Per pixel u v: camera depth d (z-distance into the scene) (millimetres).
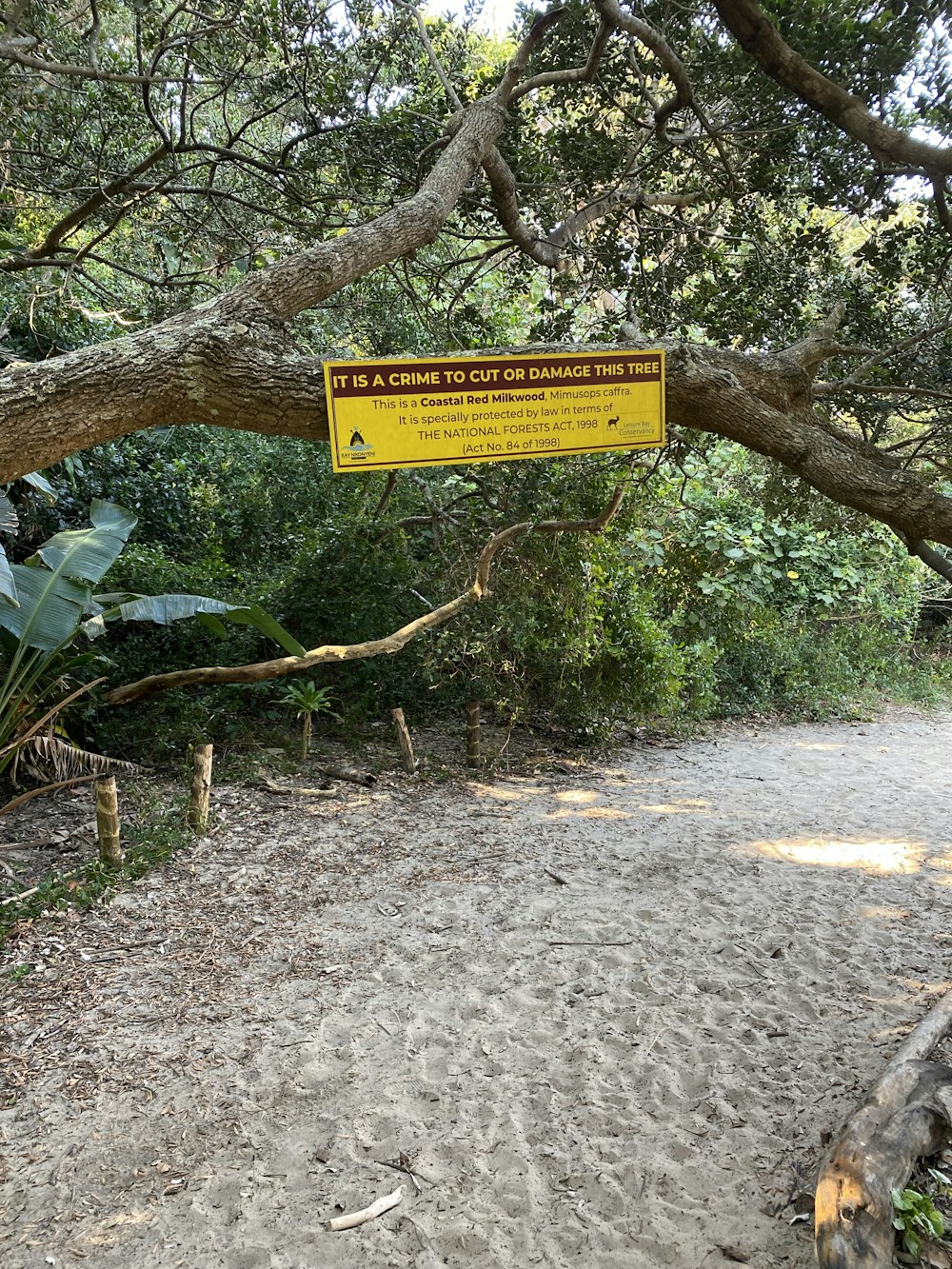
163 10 6672
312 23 6016
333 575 8141
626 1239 2602
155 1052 3539
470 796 7070
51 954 4277
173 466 9625
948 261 5395
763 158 5492
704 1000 4000
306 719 7398
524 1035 3711
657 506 9625
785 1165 2893
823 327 4074
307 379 2957
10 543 7445
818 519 9703
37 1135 3053
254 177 7055
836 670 11797
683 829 6484
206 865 5398
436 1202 2752
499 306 8844
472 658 8164
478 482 7266
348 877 5367
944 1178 2770
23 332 8297
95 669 6824
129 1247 2570
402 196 6797
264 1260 2520
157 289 8250
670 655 8734
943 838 6406
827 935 4691
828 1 3762
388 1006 3914
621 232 6918
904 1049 3336
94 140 7055
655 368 3234
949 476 5859
